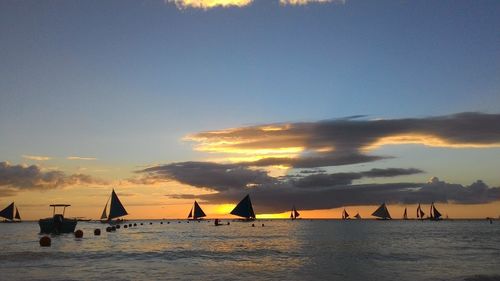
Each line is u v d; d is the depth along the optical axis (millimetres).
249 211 123250
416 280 29766
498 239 77812
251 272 33250
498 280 29703
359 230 124312
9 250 50469
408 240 74250
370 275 31906
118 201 110688
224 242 68125
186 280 29531
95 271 33406
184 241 70125
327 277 31125
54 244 60438
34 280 29109
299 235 92062
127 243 64250
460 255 46188
